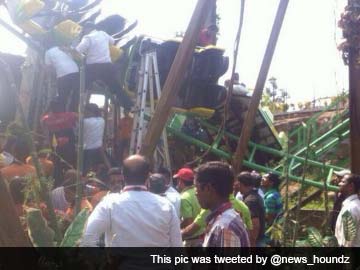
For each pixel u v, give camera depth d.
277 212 6.62
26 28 5.46
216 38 9.54
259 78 6.86
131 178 3.61
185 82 9.12
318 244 3.33
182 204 5.44
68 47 6.07
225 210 3.31
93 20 7.99
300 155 11.22
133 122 8.37
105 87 8.72
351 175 5.21
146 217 3.50
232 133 11.39
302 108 14.48
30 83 7.25
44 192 2.39
